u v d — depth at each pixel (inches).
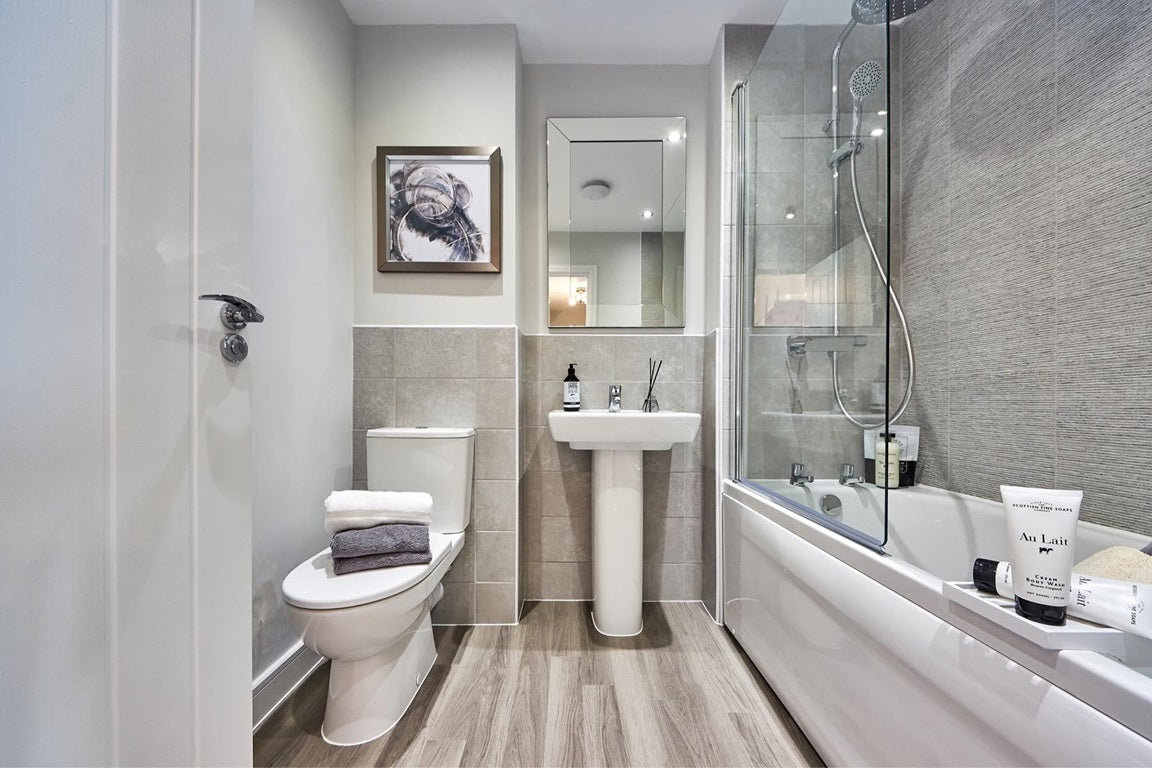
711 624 74.6
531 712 52.7
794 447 57.4
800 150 58.5
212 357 23.8
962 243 65.5
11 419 15.9
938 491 66.9
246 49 26.3
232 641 24.9
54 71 17.1
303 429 61.3
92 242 18.2
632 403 85.1
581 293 86.3
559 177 85.7
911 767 32.4
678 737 48.8
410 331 75.4
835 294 50.5
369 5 72.3
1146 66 43.7
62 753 17.0
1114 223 46.5
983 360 61.9
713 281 80.6
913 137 74.9
